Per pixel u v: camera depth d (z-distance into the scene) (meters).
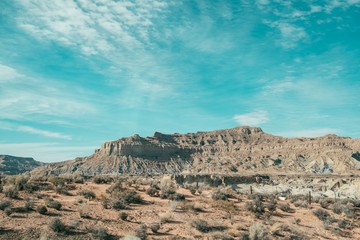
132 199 34.59
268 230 29.33
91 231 22.31
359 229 33.97
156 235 24.14
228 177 117.25
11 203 27.16
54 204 27.31
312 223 34.84
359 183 108.38
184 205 33.66
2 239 18.72
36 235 20.06
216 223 28.78
